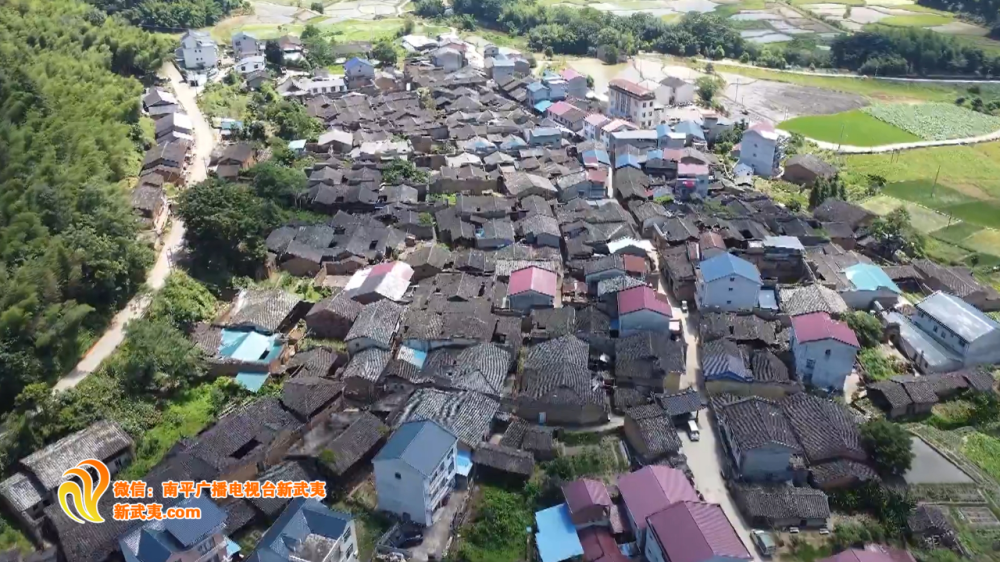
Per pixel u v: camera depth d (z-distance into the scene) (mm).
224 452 55562
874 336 73938
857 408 65125
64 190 74438
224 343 68500
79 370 63562
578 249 85625
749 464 55875
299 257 82500
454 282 78500
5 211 69625
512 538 51938
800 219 95562
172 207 89688
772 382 64812
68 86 97750
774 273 85750
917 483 56938
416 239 91625
